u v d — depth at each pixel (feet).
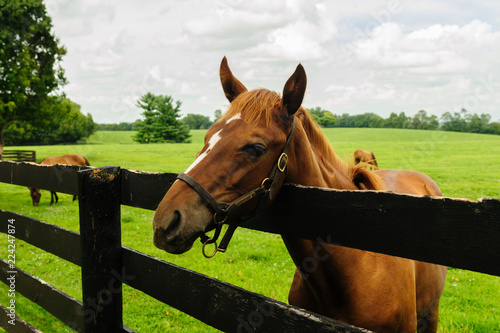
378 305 5.89
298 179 5.55
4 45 68.08
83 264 6.09
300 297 6.91
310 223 4.51
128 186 6.21
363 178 6.79
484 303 13.25
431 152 87.97
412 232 3.53
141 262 5.95
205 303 4.89
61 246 7.06
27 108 75.77
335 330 3.60
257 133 4.82
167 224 4.42
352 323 5.98
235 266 16.89
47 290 7.51
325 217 4.33
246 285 14.78
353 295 5.91
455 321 11.73
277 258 18.11
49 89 78.79
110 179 6.16
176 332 11.68
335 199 4.19
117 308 6.48
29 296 8.22
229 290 4.57
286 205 4.83
